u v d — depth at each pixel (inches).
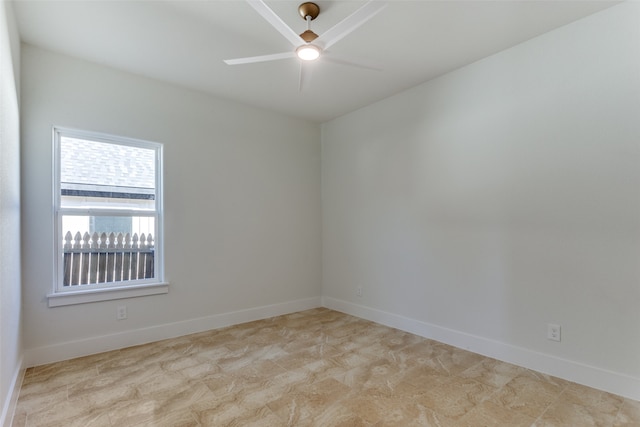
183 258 135.0
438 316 128.3
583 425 74.0
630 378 85.0
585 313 92.5
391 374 99.1
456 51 110.0
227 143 148.8
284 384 93.0
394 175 145.9
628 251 85.9
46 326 105.7
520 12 89.5
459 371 101.1
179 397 86.0
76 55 110.7
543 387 91.0
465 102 120.3
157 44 104.3
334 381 94.8
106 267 119.9
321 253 182.7
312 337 131.6
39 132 105.5
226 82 131.6
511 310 107.5
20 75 100.7
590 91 91.8
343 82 132.5
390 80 131.3
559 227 97.6
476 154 117.0
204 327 139.8
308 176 178.9
